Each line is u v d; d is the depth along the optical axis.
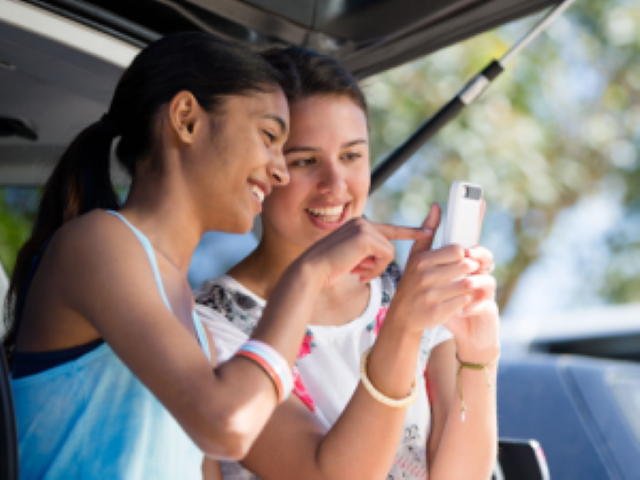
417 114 7.79
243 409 1.37
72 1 2.02
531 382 3.30
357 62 2.45
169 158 1.63
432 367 2.22
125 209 1.64
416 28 2.35
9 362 1.74
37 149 2.35
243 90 1.64
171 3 2.12
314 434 1.89
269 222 2.11
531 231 8.41
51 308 1.49
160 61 1.66
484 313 1.90
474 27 2.36
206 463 1.92
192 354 1.40
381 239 1.65
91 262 1.45
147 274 1.47
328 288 2.18
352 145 2.07
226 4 2.20
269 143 1.68
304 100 2.05
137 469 1.53
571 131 8.23
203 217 1.66
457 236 1.83
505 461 2.32
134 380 1.53
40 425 1.51
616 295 8.49
